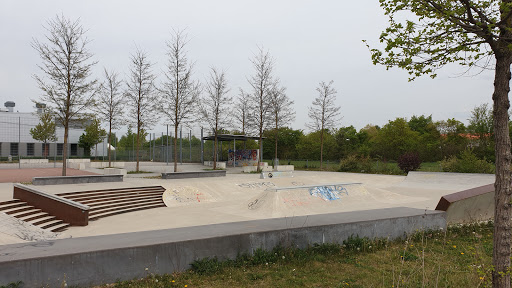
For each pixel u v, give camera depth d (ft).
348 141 167.43
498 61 13.15
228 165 127.75
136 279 19.35
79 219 36.14
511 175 13.25
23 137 141.79
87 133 138.00
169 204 51.26
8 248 19.21
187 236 22.09
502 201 13.08
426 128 181.47
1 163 114.21
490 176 68.49
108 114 89.45
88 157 144.77
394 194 57.00
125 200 49.08
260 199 46.21
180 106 80.23
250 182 71.15
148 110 85.30
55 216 36.94
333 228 26.23
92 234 32.48
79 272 18.12
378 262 23.04
